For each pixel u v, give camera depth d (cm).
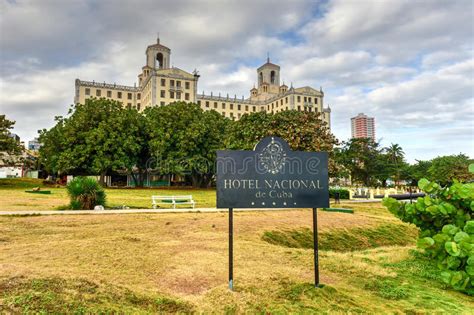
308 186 606
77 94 9188
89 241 914
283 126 2539
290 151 608
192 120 4609
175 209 1755
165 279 620
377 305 517
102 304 469
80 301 465
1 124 3978
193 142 4372
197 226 1245
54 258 725
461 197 622
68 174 4966
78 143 4216
